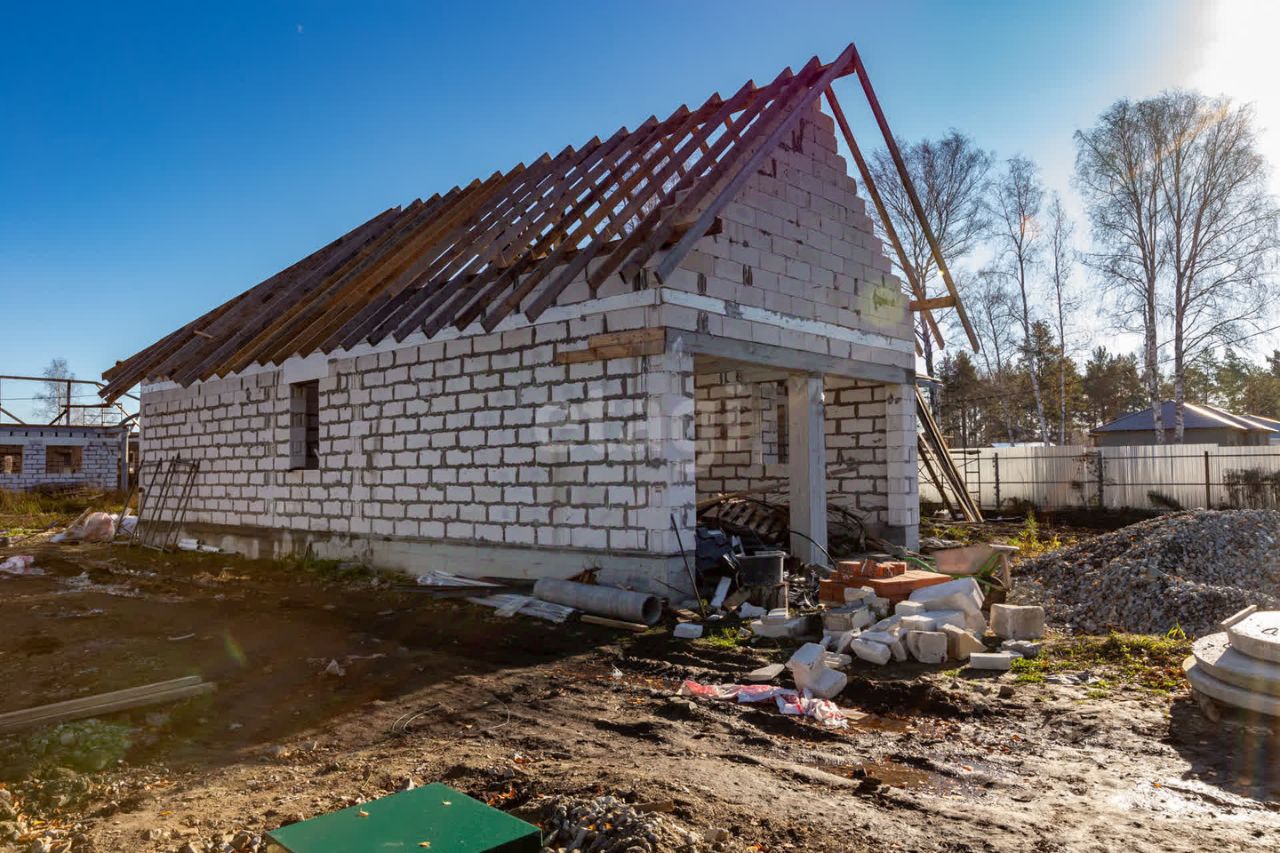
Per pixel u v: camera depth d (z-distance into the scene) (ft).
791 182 41.75
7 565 51.06
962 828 13.43
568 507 36.99
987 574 33.45
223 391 57.36
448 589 38.47
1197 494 71.67
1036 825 13.56
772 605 33.22
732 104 41.60
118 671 25.02
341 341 41.65
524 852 9.17
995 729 19.31
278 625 32.32
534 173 46.06
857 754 17.70
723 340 36.76
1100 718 19.44
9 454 116.78
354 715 20.80
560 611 32.78
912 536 48.52
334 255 56.95
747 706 21.53
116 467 119.75
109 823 13.91
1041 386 147.23
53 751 17.35
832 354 43.52
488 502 40.34
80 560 54.85
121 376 65.51
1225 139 81.30
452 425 42.06
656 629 30.76
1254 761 16.42
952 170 93.30
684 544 34.22
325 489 49.14
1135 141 84.69
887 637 26.22
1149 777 15.85
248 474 55.01
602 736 18.92
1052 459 79.41
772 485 51.72
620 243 33.83
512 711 21.09
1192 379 192.24
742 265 38.22
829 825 13.44
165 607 36.55
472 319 37.04
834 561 43.16
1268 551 33.22
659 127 43.45
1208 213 83.20
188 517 60.13
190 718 20.42
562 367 37.47
